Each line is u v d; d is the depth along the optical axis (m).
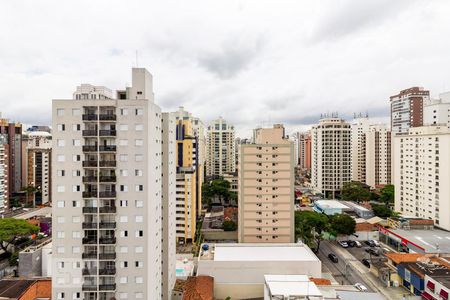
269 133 97.56
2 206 136.50
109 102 50.03
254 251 78.12
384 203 162.38
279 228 93.62
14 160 174.12
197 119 198.62
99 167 49.88
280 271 70.19
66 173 50.22
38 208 158.12
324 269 86.88
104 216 50.75
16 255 86.31
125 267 50.34
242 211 93.88
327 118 199.25
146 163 50.19
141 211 50.28
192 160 122.75
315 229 105.25
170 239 67.62
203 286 63.75
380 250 101.62
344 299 56.28
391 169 197.88
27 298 57.88
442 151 110.06
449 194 107.12
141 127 50.22
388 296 70.25
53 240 50.28
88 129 50.47
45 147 191.00
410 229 107.75
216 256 74.06
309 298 52.28
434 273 68.44
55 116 50.16
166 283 65.12
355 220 118.94
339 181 192.25
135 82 53.78
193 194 110.00
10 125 173.50
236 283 70.12
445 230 107.56
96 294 50.03
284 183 93.75
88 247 50.44
